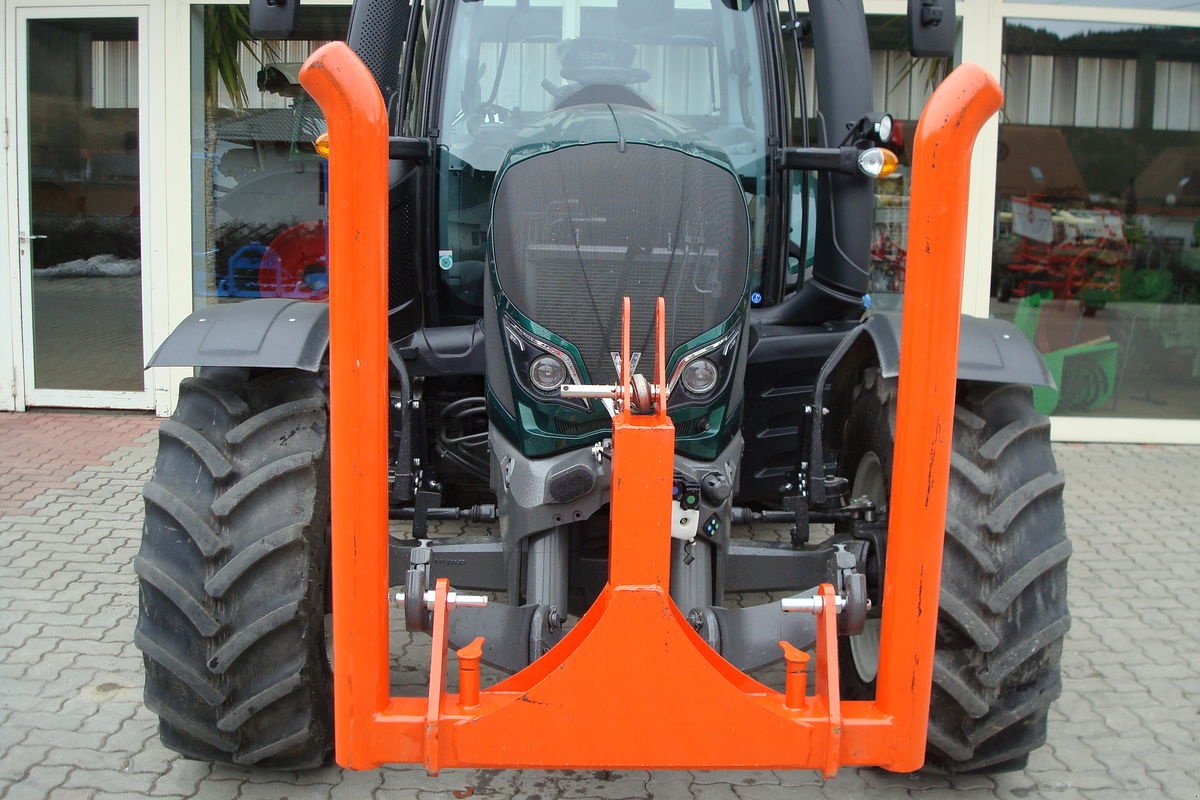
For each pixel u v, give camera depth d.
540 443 2.76
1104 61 7.14
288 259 7.28
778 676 3.72
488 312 2.91
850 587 2.27
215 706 2.72
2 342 7.30
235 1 7.02
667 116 3.49
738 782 3.14
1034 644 2.67
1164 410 7.40
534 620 2.58
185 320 2.84
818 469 2.91
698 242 2.78
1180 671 3.96
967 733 2.74
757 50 3.88
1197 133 7.21
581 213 2.78
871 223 3.93
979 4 7.00
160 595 2.70
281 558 2.66
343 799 2.98
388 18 3.56
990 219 7.16
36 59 7.08
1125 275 7.32
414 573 2.25
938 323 2.08
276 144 7.18
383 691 2.15
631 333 2.72
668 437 2.00
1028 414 2.92
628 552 2.03
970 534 2.69
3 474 5.98
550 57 3.85
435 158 3.82
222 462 2.74
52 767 3.11
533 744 2.08
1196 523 5.68
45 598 4.35
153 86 7.05
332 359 2.06
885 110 7.05
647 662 2.05
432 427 3.82
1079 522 5.68
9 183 7.15
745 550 3.00
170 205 7.14
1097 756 3.33
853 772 3.20
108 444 6.63
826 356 3.95
